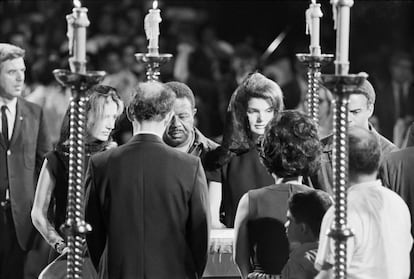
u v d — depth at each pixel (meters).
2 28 20.36
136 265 8.59
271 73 18.97
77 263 7.86
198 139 10.47
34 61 18.36
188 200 8.66
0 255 12.45
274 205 8.44
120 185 8.62
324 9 19.92
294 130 8.36
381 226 7.86
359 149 7.93
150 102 8.69
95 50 19.89
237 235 8.52
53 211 10.02
